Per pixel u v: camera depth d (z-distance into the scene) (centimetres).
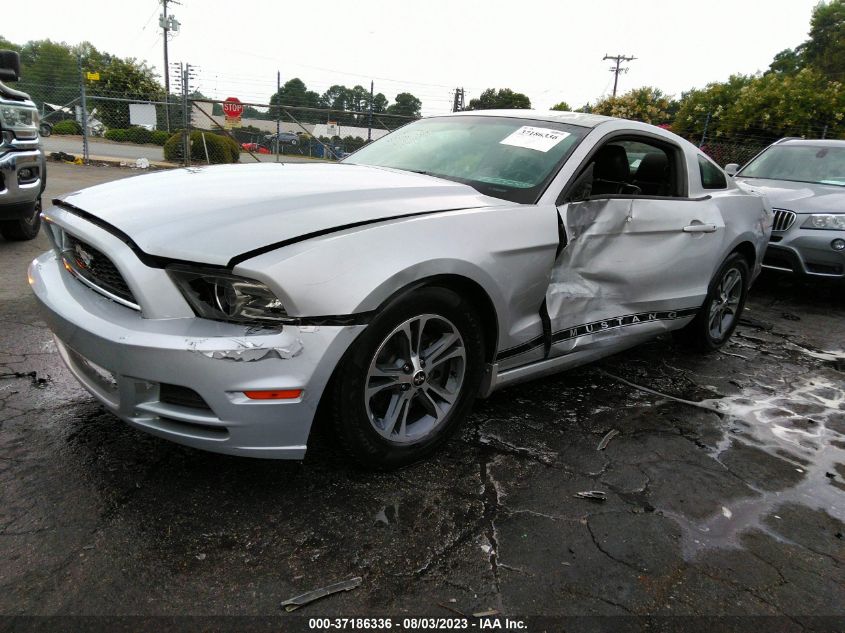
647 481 260
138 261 202
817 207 598
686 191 375
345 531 209
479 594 186
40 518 202
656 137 360
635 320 340
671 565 208
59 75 2192
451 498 232
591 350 320
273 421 201
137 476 229
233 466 240
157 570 184
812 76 1919
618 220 310
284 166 307
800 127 1806
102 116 2359
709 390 373
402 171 314
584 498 242
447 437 260
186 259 196
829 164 690
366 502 225
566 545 212
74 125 2767
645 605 188
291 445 208
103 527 201
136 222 216
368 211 231
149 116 1964
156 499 217
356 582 186
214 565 188
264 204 227
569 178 290
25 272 492
